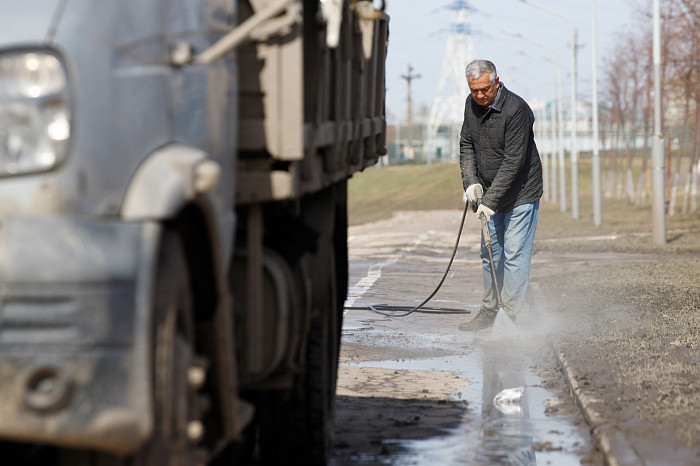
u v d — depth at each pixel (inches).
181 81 235.9
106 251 191.3
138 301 191.6
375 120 501.7
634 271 1087.0
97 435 186.4
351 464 365.4
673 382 470.3
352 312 858.1
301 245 320.8
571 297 870.4
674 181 2593.5
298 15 276.5
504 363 600.4
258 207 285.9
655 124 1696.6
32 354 184.4
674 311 748.0
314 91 315.3
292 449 346.6
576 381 490.0
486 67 662.5
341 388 517.3
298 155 282.2
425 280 1154.7
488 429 425.1
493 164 693.3
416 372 569.0
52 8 199.9
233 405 243.1
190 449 219.1
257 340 284.7
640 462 336.2
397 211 4677.7
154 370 200.8
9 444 237.0
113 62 205.8
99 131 199.5
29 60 195.8
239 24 295.1
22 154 194.9
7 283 185.5
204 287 238.2
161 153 218.4
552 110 4490.7
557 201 4650.6
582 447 392.8
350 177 447.8
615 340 613.0
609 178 4288.9
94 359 185.9
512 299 695.1
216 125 258.2
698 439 366.6
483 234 699.4
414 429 424.8
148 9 222.7
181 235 228.4
